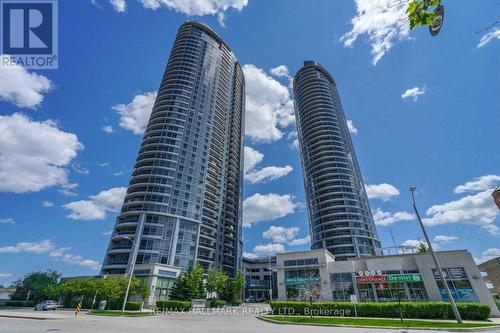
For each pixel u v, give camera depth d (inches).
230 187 4015.8
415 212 886.4
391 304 927.7
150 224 2561.5
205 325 733.9
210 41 4734.3
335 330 613.6
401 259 1457.9
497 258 1660.9
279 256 1750.7
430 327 634.2
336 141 4185.5
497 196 920.9
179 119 3425.2
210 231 3211.1
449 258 1327.5
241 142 4926.2
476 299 1200.2
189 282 1973.4
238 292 2566.4
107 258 2433.6
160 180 2866.6
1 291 3393.2
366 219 3481.8
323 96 4864.7
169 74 3966.5
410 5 172.9
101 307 1530.5
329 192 3678.6
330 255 1807.3
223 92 4505.4
